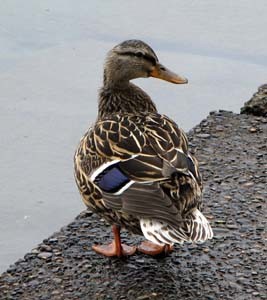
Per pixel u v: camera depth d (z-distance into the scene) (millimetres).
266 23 15406
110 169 8039
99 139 8328
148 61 9438
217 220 9312
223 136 11141
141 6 15828
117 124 8391
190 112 13391
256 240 8992
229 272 8477
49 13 15531
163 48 14695
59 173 12203
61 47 14727
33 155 12508
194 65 14344
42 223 11352
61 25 15234
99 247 8820
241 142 10992
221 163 10477
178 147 8086
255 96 11969
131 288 8266
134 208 7629
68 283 8391
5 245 11008
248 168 10375
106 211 8211
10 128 13023
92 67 14219
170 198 7633
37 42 14844
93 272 8523
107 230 9211
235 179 10133
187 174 7789
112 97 9383
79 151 8594
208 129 11297
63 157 12461
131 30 15086
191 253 8742
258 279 8398
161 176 7719
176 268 8531
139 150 7996
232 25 15359
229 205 9602
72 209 11586
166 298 8102
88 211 9508
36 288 8344
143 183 7719
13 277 8500
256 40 14977
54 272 8547
